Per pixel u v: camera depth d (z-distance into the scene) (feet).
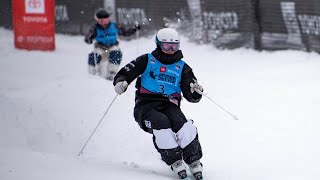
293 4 135.54
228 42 149.79
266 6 141.08
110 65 113.50
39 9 152.25
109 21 114.73
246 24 145.38
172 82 55.72
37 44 152.87
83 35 184.24
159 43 55.36
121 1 174.50
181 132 51.90
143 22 169.89
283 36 138.82
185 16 160.86
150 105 55.31
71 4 185.47
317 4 130.72
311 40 133.18
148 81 55.98
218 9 151.53
